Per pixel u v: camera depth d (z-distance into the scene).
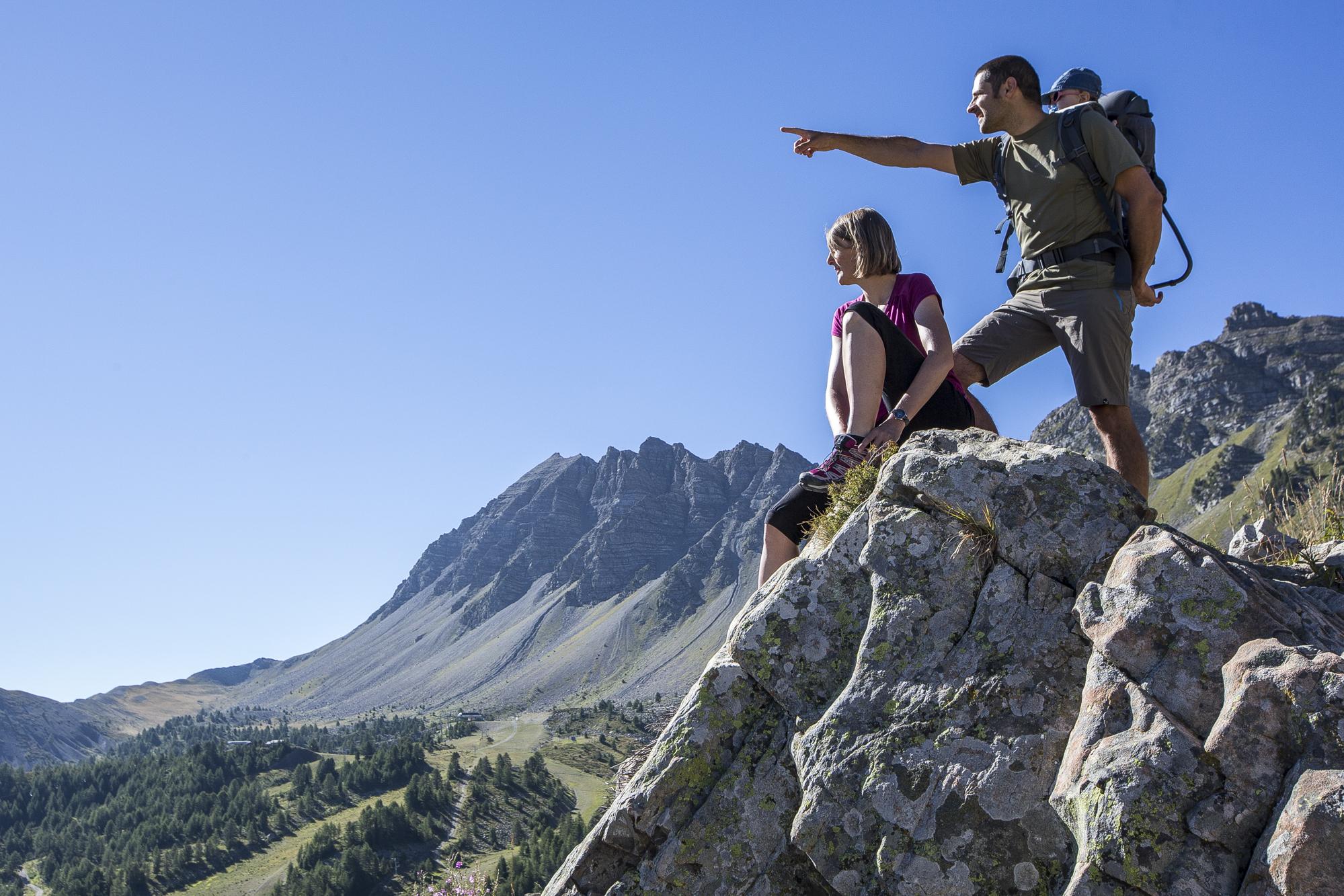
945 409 6.30
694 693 5.04
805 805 4.36
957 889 3.88
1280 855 3.21
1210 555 4.07
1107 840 3.54
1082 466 4.69
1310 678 3.49
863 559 4.97
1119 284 6.31
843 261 6.82
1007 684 4.22
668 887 4.60
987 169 6.95
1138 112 6.89
